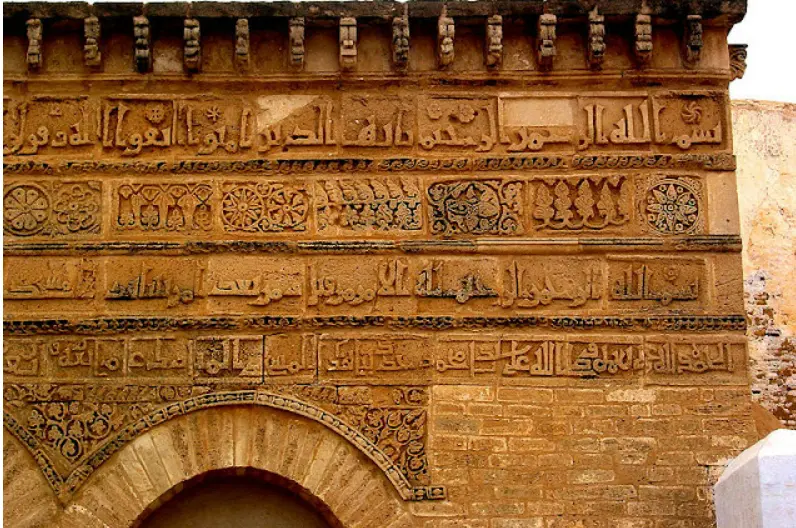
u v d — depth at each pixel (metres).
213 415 14.37
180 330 14.62
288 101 15.43
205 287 14.77
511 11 15.32
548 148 15.30
